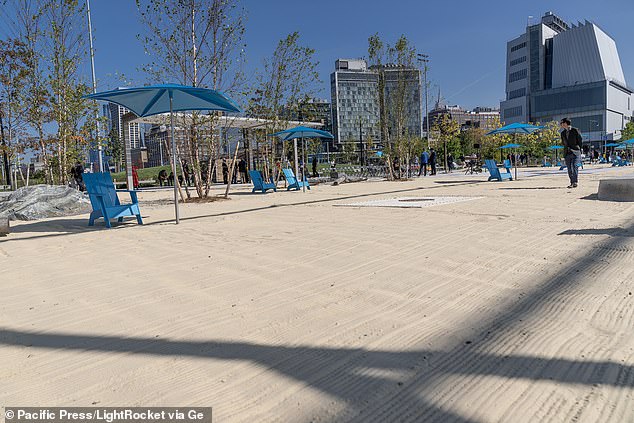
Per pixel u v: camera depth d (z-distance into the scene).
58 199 11.94
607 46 112.88
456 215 7.64
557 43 114.50
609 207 7.77
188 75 13.37
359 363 2.34
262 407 1.98
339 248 5.32
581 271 3.79
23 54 16.20
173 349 2.65
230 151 19.39
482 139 60.75
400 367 2.27
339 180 25.38
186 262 5.02
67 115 16.72
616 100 111.44
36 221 10.48
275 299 3.50
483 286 3.55
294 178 19.31
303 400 2.01
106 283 4.27
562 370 2.14
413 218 7.55
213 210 11.05
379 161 38.47
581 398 1.90
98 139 17.98
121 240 6.91
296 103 19.47
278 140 21.73
